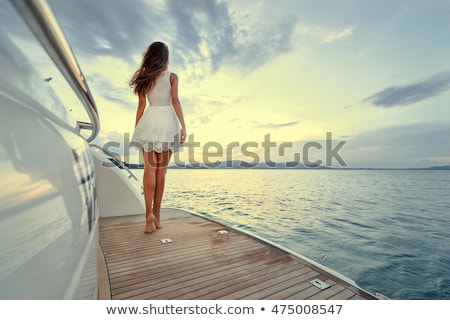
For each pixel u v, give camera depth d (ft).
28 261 1.13
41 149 1.49
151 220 6.63
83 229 2.07
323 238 13.84
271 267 4.57
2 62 1.29
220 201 26.05
